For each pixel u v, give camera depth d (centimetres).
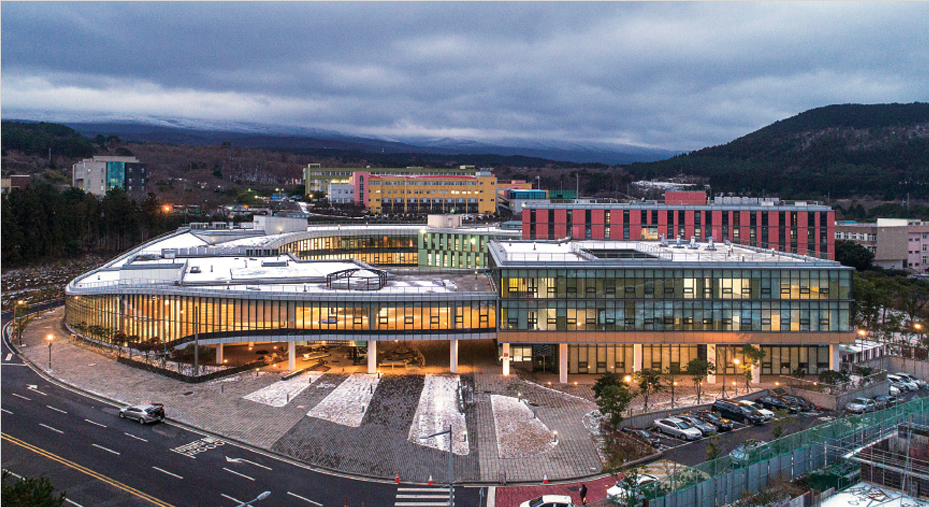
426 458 7144
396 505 6128
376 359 10631
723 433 8056
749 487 6284
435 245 18862
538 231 16538
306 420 8088
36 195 19700
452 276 12750
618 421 7781
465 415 8356
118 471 6675
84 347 11350
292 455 7162
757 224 16238
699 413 8475
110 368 10125
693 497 5928
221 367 10100
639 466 6925
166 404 8612
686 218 16325
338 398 8875
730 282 9938
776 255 11138
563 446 7494
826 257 16175
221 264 13338
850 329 9950
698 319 9962
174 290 10531
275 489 6384
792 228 16212
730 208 16262
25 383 9450
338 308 10106
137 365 10162
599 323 9981
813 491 6069
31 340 11900
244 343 11038
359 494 6341
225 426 7906
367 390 9238
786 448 6669
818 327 9944
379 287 10862
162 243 16988
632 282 9962
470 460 7112
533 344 10550
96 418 8125
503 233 17638
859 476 6519
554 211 16512
